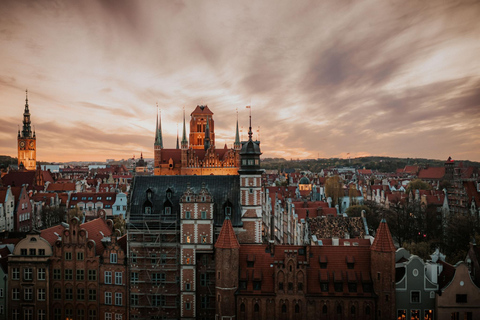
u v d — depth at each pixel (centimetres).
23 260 6719
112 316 6775
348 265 6188
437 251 6662
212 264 6725
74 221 6756
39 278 6750
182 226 6688
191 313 6675
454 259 8444
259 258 6431
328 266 6212
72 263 6775
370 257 6191
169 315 6725
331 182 17625
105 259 6756
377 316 5928
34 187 18312
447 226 12188
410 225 12300
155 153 16175
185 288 6681
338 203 17350
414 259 5931
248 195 7081
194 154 15600
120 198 15775
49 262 6762
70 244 6769
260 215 7112
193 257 6662
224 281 6162
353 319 5994
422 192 16688
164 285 6744
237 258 6256
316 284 6116
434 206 14500
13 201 13325
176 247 6738
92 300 6794
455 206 14888
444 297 5800
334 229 8300
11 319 6769
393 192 19362
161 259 6800
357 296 5953
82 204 15888
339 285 6062
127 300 6700
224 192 7319
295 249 6469
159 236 6694
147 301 6731
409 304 5953
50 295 6769
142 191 7331
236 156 15450
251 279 6225
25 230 13975
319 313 6059
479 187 16612
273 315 6150
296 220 9375
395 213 13500
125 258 6744
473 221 11025
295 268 6103
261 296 6147
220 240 6275
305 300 6059
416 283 5944
